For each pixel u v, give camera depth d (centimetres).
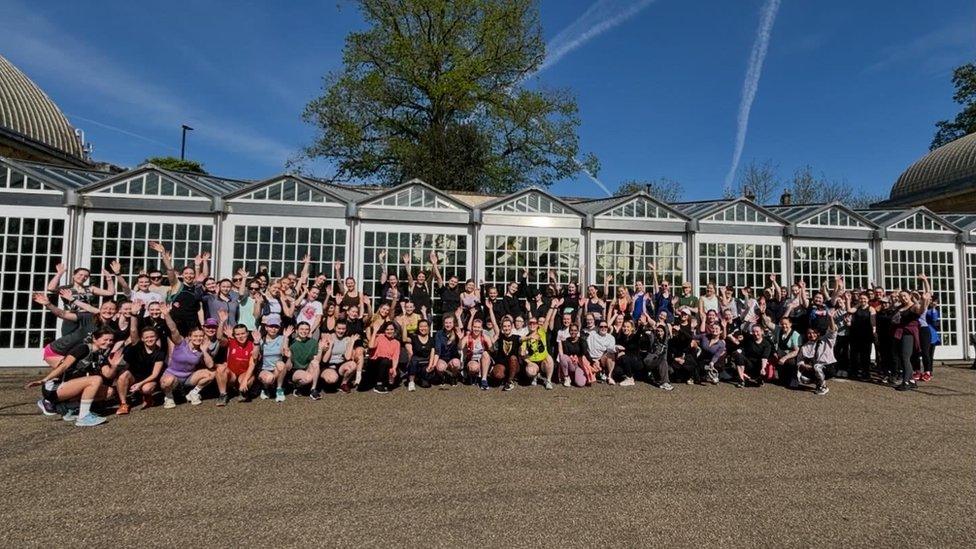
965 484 474
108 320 649
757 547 353
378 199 1184
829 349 894
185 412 690
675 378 1001
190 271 807
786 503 426
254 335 798
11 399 753
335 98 2683
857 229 1357
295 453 531
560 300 994
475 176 2623
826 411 756
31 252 1033
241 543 346
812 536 370
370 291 1163
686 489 453
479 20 2778
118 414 671
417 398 802
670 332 971
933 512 413
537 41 2855
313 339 802
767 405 790
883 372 1030
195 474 468
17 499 409
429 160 2564
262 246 1127
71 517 380
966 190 2161
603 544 352
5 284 1017
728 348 995
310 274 1141
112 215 1077
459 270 1203
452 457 528
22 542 342
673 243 1291
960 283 1398
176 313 769
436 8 2647
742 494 444
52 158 1984
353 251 1159
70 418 638
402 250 1184
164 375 704
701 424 672
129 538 351
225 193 1167
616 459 529
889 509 418
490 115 2841
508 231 1228
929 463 532
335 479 462
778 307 1078
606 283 1203
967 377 1080
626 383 934
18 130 2094
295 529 367
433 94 2695
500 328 977
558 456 536
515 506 411
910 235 1387
